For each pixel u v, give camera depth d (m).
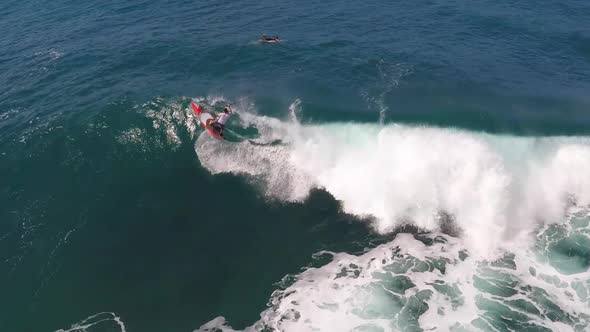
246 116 48.44
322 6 78.75
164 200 40.91
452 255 35.69
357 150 43.50
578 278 33.44
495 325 30.33
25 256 36.00
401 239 37.34
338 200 40.66
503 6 77.44
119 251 36.50
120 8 82.06
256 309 32.28
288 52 61.88
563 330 29.91
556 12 75.12
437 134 44.12
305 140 45.09
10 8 86.38
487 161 41.00
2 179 42.69
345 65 58.19
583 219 38.03
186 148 45.75
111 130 47.41
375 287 33.38
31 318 31.89
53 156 44.97
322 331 30.45
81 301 32.97
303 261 35.78
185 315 32.06
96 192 41.53
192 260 35.91
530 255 35.41
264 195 41.41
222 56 61.53
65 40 69.69
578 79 56.03
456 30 68.38
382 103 49.62
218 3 81.75
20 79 58.81
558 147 43.00
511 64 59.12
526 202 39.00
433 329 30.30
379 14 74.69
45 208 40.00
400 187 40.25
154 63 60.56
